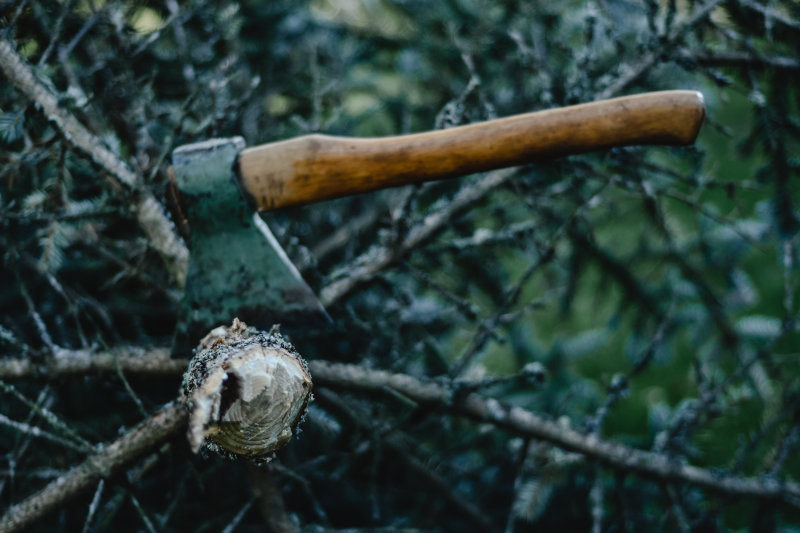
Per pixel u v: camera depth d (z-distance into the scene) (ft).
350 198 4.76
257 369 3.07
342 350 4.22
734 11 3.96
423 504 4.47
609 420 6.15
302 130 4.33
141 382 3.79
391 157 3.26
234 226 3.27
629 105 3.22
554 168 3.92
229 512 3.93
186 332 3.35
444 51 4.79
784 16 3.99
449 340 4.98
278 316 3.29
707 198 6.93
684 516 4.02
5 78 3.51
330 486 4.38
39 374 3.52
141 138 3.93
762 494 4.06
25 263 4.17
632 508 4.43
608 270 4.68
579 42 5.21
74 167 3.82
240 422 3.08
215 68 4.40
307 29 4.96
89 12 4.08
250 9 4.75
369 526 4.44
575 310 6.59
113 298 4.22
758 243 4.42
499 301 4.54
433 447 4.59
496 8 4.83
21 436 3.77
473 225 4.41
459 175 3.29
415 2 4.92
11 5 3.57
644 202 4.43
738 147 4.29
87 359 3.54
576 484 4.43
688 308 4.90
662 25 4.17
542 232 4.78
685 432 4.10
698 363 4.23
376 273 3.80
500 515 4.53
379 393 3.68
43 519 3.39
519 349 5.23
